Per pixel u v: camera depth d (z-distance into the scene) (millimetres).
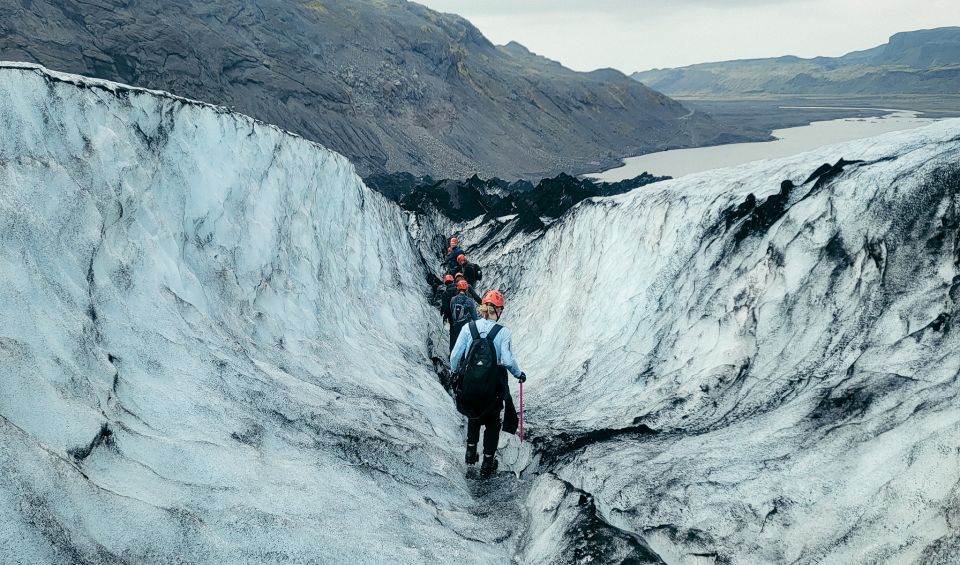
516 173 102812
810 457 3385
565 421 5738
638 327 7336
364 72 103875
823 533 2883
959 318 3785
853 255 4926
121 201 4578
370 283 10969
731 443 3912
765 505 3186
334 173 11531
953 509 2561
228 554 2432
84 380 2912
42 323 3012
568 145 128250
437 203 25562
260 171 7996
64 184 3910
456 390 4621
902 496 2795
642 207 9297
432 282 16500
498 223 20672
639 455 4219
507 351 4527
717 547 3078
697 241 7418
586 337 8430
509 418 4801
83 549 2061
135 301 4027
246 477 3045
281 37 94062
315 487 3246
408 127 101375
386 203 17141
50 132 4203
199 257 5645
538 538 3568
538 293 12172
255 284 6422
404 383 6957
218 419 3525
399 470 4164
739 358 5336
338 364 6250
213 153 6832
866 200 5070
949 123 5734
